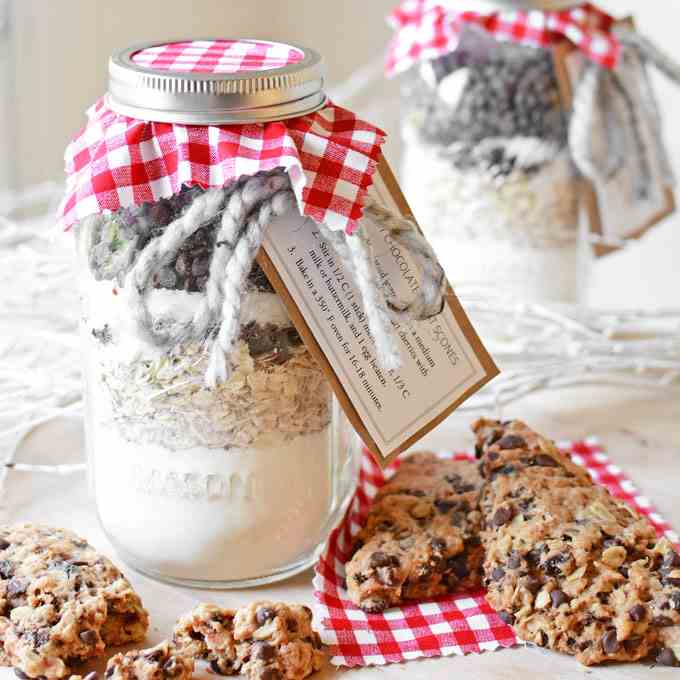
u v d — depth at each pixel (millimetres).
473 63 810
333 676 624
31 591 623
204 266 620
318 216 610
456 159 824
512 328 835
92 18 1080
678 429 793
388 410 647
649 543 647
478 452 710
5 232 869
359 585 655
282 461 653
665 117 1047
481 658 634
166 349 631
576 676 625
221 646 618
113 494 667
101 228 633
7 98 1046
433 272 633
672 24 1033
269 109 617
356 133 631
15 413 746
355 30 1257
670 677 623
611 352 842
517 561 638
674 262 1094
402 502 685
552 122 811
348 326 636
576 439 781
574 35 800
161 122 619
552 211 828
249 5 1236
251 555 663
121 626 632
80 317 660
